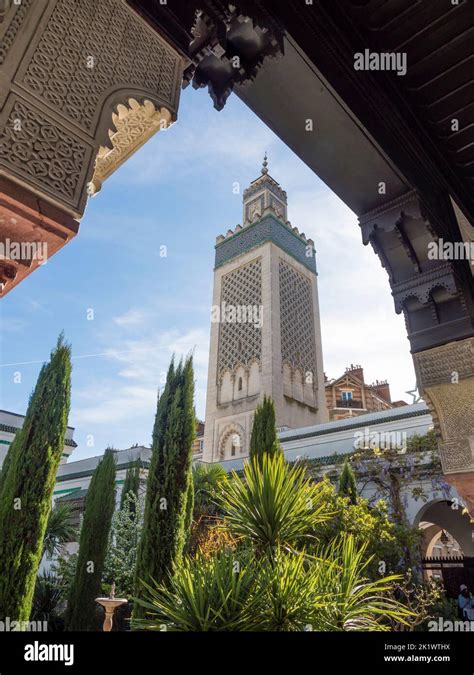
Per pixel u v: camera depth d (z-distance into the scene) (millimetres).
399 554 4988
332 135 1870
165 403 5508
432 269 2305
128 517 7656
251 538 2893
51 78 944
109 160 1252
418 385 2484
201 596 2156
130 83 1075
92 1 1059
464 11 1662
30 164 868
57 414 5688
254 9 1332
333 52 1642
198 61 1331
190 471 5297
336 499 5234
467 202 2463
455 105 1983
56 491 12164
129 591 6809
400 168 1985
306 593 2221
